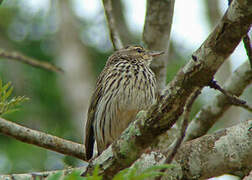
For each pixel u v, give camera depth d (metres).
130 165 7.74
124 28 18.64
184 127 6.69
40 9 18.48
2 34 17.88
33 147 14.75
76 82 18.00
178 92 6.94
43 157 14.61
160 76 12.27
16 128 9.62
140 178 5.43
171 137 10.93
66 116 17.19
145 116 7.33
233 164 7.65
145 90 11.53
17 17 18.16
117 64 11.88
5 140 15.23
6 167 14.61
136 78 11.54
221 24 6.46
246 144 7.60
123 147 7.61
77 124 17.12
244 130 7.68
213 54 6.64
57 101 17.09
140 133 7.43
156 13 11.76
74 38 19.11
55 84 17.19
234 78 12.10
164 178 7.79
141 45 12.19
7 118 15.68
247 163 7.62
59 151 10.13
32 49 18.02
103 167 7.74
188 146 7.86
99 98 11.97
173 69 15.25
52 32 18.94
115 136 11.71
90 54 18.86
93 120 12.10
